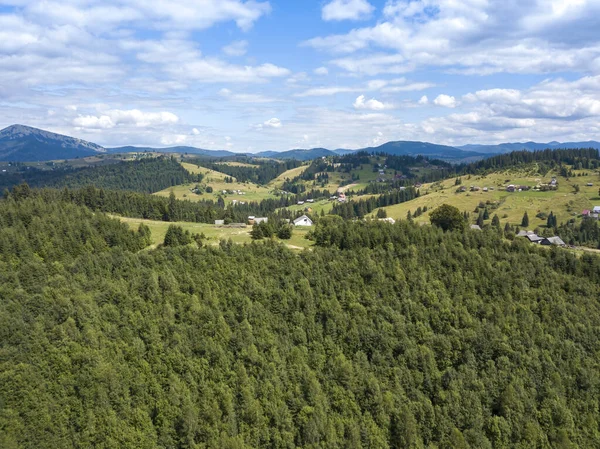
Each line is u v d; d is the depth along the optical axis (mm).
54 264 74500
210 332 65188
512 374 66062
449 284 81688
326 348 67812
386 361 66500
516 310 77688
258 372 61500
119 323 63719
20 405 50500
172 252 83312
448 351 68500
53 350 56031
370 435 56875
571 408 63938
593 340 73875
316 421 55812
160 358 60188
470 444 57562
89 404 52750
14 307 61031
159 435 52656
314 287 77438
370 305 75375
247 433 54438
